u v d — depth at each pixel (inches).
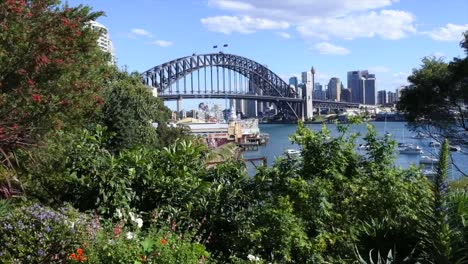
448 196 151.0
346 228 225.6
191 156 277.7
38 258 184.5
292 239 209.9
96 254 184.9
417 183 241.9
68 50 318.0
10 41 286.5
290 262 210.7
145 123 1010.7
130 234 205.8
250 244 220.2
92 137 268.2
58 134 323.6
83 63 344.8
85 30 345.7
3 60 283.1
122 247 185.8
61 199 263.1
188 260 187.5
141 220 229.3
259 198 241.3
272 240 213.3
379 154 259.8
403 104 892.6
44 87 305.4
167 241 194.9
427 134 913.5
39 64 289.7
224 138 3774.6
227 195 245.9
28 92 291.6
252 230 220.8
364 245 189.3
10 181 300.2
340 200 243.4
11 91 291.3
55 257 187.6
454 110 840.9
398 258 172.7
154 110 1286.9
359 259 172.9
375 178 248.1
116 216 235.5
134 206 251.1
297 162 251.4
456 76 800.3
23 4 297.1
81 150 257.6
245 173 265.3
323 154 251.0
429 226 152.6
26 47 290.5
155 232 213.9
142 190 253.6
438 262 147.8
